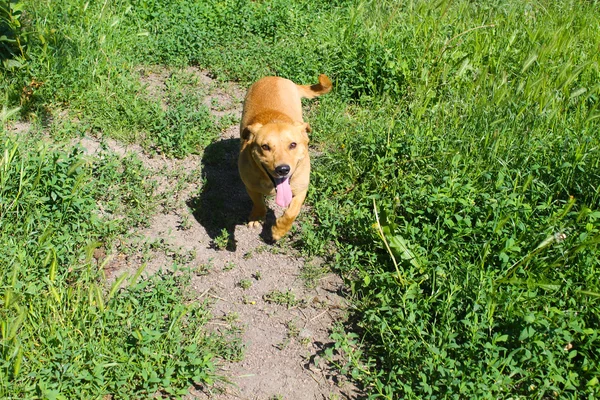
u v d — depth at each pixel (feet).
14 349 3.67
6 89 6.94
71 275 4.69
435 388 3.91
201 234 5.60
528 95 6.98
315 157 6.68
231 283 5.09
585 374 4.07
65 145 6.15
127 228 5.48
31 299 4.17
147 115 6.89
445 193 5.29
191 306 4.56
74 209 5.23
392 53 7.95
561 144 5.94
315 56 8.18
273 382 4.26
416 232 5.03
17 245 4.63
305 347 4.55
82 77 7.35
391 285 4.82
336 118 7.20
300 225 5.79
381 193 5.83
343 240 5.60
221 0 9.62
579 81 7.62
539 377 4.05
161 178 6.19
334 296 5.03
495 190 5.48
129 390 3.91
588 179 5.56
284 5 9.39
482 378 3.90
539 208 5.09
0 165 4.99
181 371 3.98
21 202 4.99
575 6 9.43
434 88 7.57
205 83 8.05
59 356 3.79
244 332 4.63
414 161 5.87
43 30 7.67
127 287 4.49
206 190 6.17
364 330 4.68
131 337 4.13
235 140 6.97
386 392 4.06
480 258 4.82
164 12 9.09
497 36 8.36
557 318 4.24
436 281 4.71
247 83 8.02
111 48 8.09
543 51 7.72
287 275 5.23
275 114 5.54
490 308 4.26
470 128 6.52
